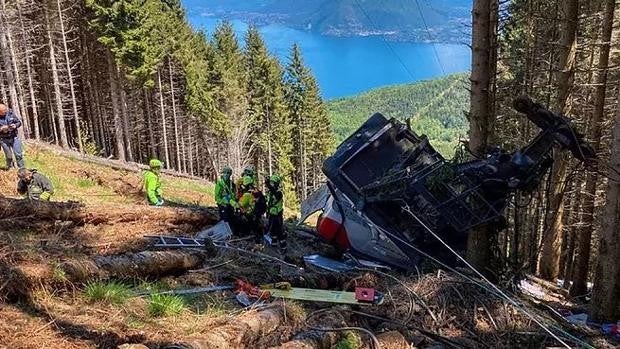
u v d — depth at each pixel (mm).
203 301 6379
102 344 4742
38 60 40375
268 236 9836
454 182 7973
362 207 8766
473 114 8281
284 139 55844
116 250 7914
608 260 7723
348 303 6828
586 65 14852
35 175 10383
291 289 7148
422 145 9445
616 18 13234
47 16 33438
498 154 7988
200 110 46594
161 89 44312
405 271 8719
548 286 12133
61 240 7996
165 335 5148
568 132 7926
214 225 10516
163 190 18656
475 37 8031
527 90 15758
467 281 7410
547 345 6594
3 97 32438
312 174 63969
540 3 14727
